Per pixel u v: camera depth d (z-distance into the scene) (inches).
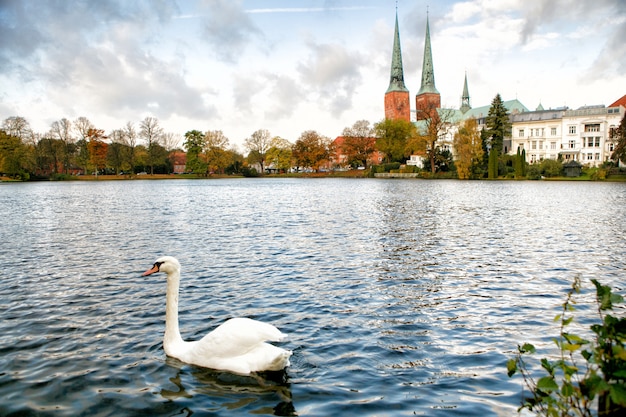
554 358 268.5
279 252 608.4
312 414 207.8
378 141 4512.8
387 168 4436.5
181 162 6003.9
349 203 1449.3
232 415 207.2
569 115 4722.0
